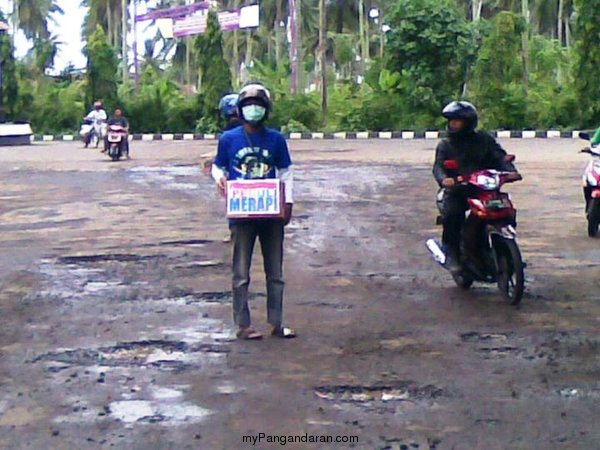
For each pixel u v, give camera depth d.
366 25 77.12
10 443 6.14
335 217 17.72
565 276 11.91
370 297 10.65
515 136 49.06
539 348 8.45
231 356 8.21
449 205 10.66
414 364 7.93
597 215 15.10
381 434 6.26
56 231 16.34
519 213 18.19
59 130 61.06
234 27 64.94
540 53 59.97
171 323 9.46
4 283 11.72
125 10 75.50
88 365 7.98
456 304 10.28
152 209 19.28
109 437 6.23
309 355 8.23
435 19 52.41
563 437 6.19
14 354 8.37
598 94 49.53
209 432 6.30
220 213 18.41
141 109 58.66
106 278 11.93
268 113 8.67
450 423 6.47
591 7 48.94
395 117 53.53
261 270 12.34
